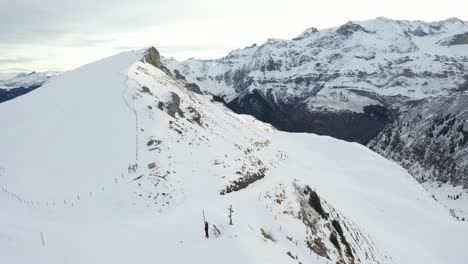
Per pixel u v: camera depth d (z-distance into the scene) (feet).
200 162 137.49
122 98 178.29
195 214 96.48
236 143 190.19
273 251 83.51
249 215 102.42
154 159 126.62
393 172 299.38
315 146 337.93
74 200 110.11
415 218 199.52
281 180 136.05
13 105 220.02
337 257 110.83
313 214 125.80
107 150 136.36
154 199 110.01
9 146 155.74
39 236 81.46
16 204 105.91
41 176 126.82
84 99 190.80
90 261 74.90
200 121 186.70
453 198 590.14
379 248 143.64
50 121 173.06
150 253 79.15
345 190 207.72
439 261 155.53
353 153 327.67
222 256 75.97
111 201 108.99
